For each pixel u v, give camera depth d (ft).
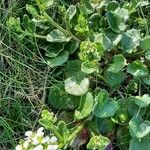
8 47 0.61
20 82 0.61
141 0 0.61
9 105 0.61
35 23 0.60
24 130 0.61
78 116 0.57
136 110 0.57
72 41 0.61
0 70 0.62
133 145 0.55
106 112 0.56
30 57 0.62
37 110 0.61
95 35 0.59
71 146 0.57
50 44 0.61
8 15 0.63
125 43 0.59
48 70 0.61
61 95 0.59
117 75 0.58
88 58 0.56
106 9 0.60
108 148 0.58
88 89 0.58
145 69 0.57
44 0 0.58
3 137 0.60
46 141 0.52
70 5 0.62
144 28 0.62
